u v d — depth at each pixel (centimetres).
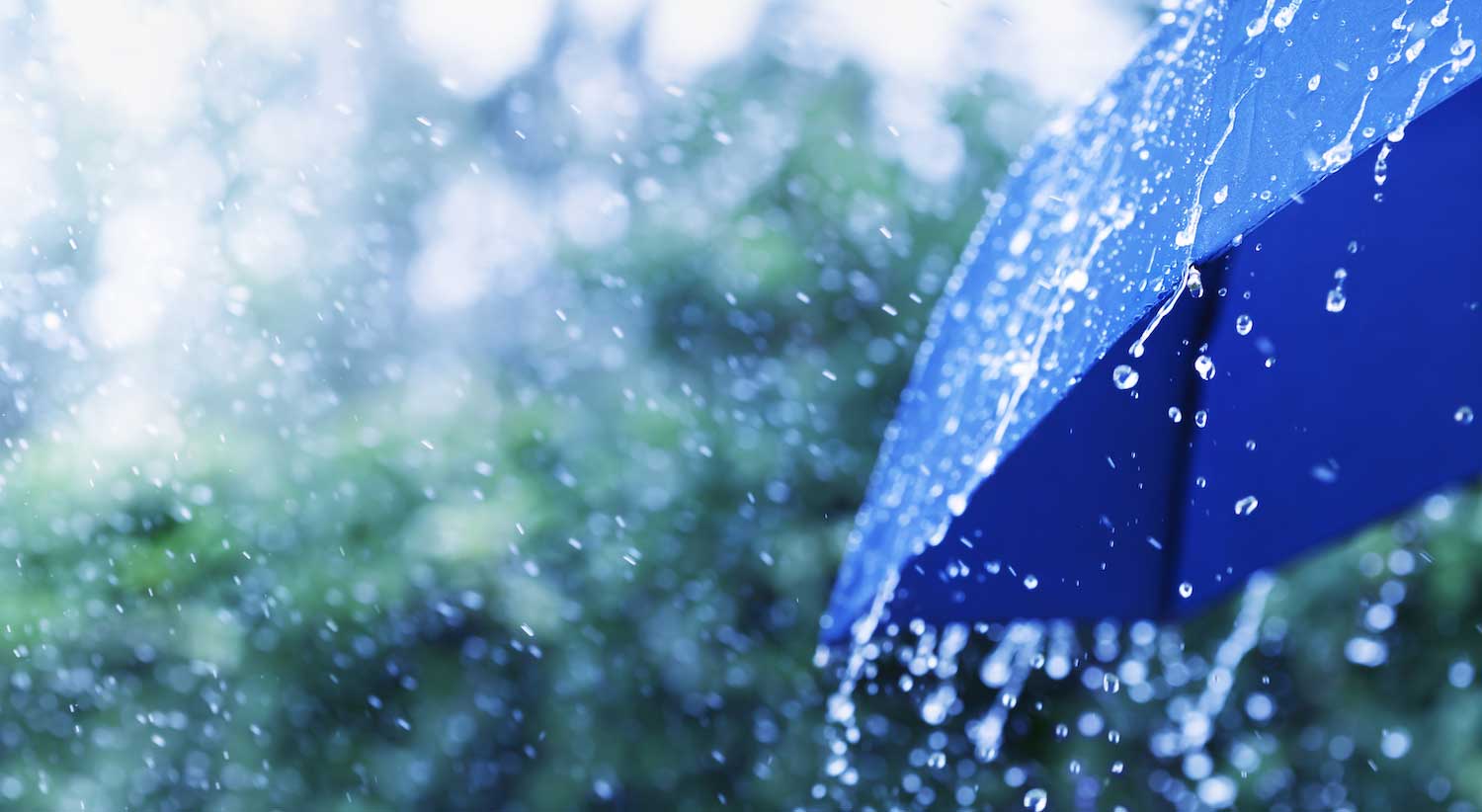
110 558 321
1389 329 128
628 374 367
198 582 325
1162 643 301
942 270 358
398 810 332
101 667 319
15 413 336
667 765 336
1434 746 283
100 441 333
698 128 391
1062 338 99
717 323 365
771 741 332
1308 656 297
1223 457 138
